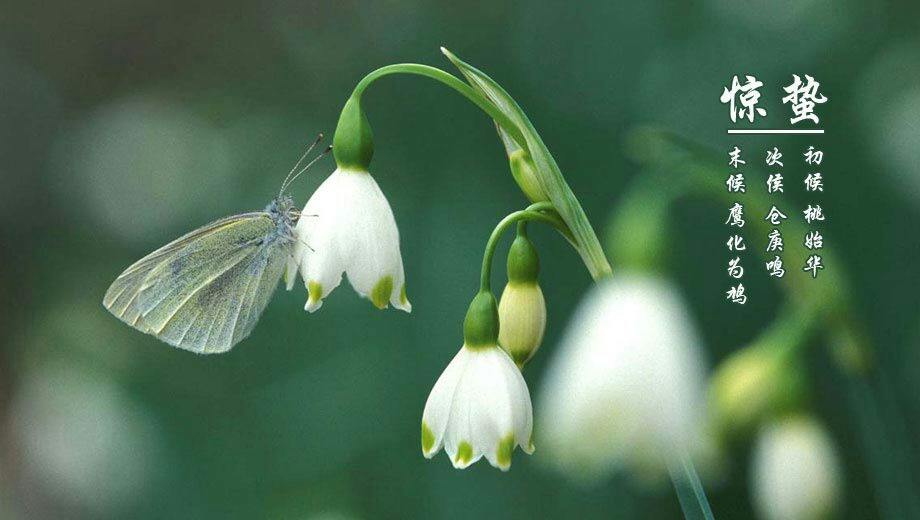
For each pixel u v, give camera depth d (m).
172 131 0.79
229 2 0.88
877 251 0.55
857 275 0.54
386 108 0.68
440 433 0.33
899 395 0.51
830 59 0.60
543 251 0.57
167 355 0.67
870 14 0.61
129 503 0.64
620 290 0.31
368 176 0.34
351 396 0.59
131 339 0.70
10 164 0.92
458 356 0.34
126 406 0.66
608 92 0.63
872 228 0.55
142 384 0.66
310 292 0.34
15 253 0.89
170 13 0.92
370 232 0.34
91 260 0.81
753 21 0.62
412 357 0.58
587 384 0.30
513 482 0.53
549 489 0.52
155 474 0.64
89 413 0.66
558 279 0.56
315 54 0.80
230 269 0.38
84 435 0.65
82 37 0.96
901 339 0.52
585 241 0.34
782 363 0.39
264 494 0.60
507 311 0.34
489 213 0.59
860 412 0.38
